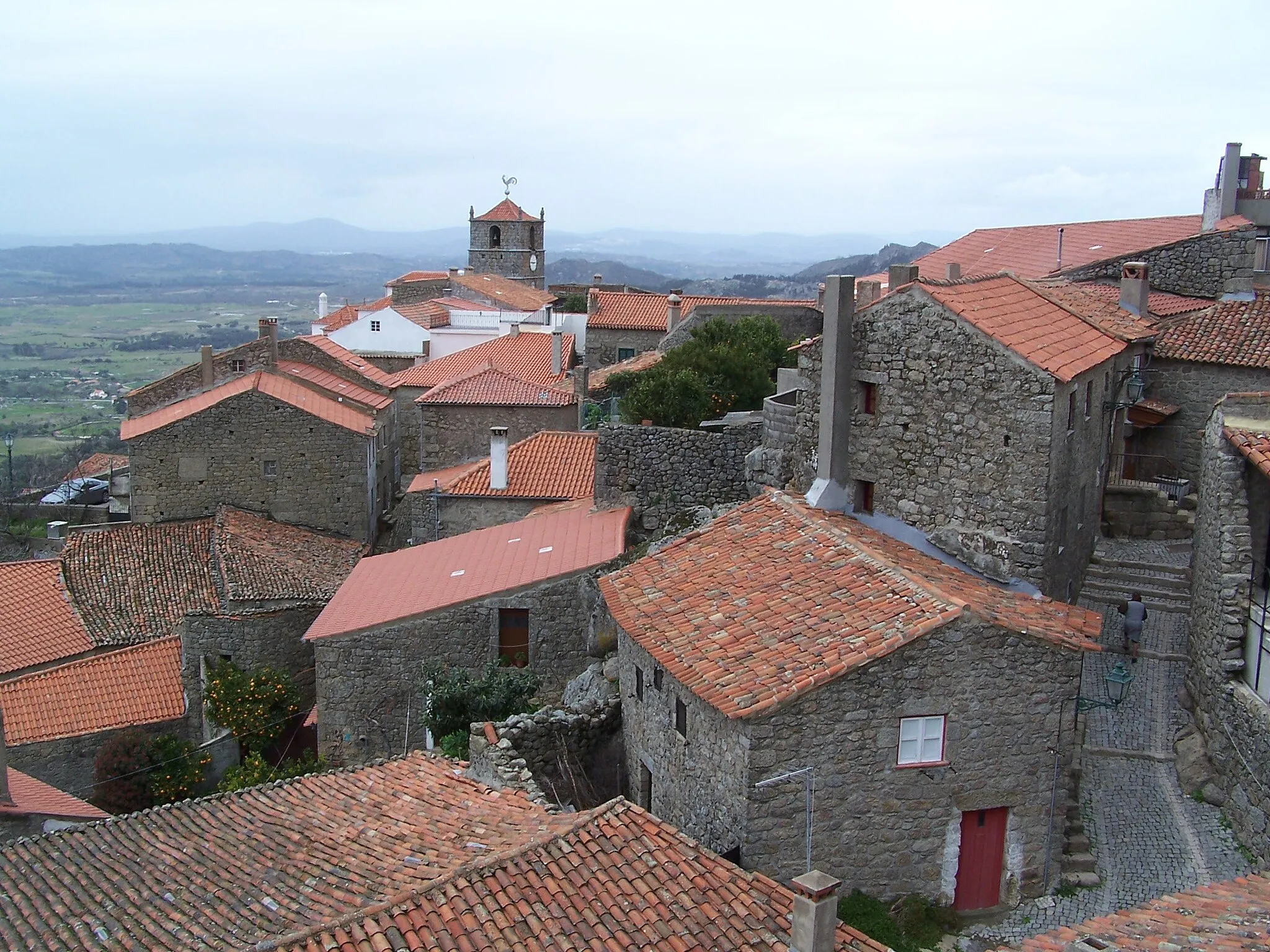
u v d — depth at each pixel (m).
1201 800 18.80
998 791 16.84
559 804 20.27
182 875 16.28
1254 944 11.12
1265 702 17.52
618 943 13.11
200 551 41.31
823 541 19.75
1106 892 17.03
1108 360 22.84
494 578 28.38
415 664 27.80
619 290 105.75
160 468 44.53
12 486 65.56
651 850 14.78
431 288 91.31
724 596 19.02
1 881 16.81
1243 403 19.34
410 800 18.39
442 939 12.84
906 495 21.19
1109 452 25.84
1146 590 24.53
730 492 29.77
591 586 27.08
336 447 45.59
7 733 31.25
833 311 21.67
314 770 27.86
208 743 32.44
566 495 35.41
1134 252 35.41
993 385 19.55
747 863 15.91
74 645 35.72
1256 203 37.19
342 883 14.96
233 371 51.72
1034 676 16.70
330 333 74.81
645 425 31.00
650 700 19.33
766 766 15.80
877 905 16.45
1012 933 16.41
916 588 17.25
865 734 16.17
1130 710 21.08
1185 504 28.36
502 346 62.66
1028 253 42.69
